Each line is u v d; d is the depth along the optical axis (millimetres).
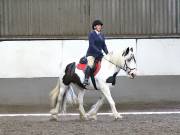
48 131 11227
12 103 16328
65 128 11602
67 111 15062
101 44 12711
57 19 16812
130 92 16375
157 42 16672
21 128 11734
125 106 15820
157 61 16656
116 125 11938
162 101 16484
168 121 12609
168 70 16688
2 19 16781
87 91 16094
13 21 16797
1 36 16750
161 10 16984
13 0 16781
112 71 12531
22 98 16344
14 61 16484
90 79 12609
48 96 16375
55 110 13031
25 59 16500
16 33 16781
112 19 16891
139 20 16953
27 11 16797
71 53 16547
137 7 16938
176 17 17000
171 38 16797
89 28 16828
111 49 16641
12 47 16484
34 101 16344
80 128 11555
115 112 12711
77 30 16828
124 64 12453
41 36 16766
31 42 16516
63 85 12945
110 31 16891
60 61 16516
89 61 12500
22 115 14305
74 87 13695
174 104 16156
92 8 16828
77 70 12656
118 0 16875
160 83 16516
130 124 12078
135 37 16781
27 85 16375
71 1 16781
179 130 11164
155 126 11750
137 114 14125
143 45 16656
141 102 16422
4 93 16328
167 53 16688
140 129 11320
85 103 16094
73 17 16812
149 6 16953
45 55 16516
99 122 12539
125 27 16938
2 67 16438
